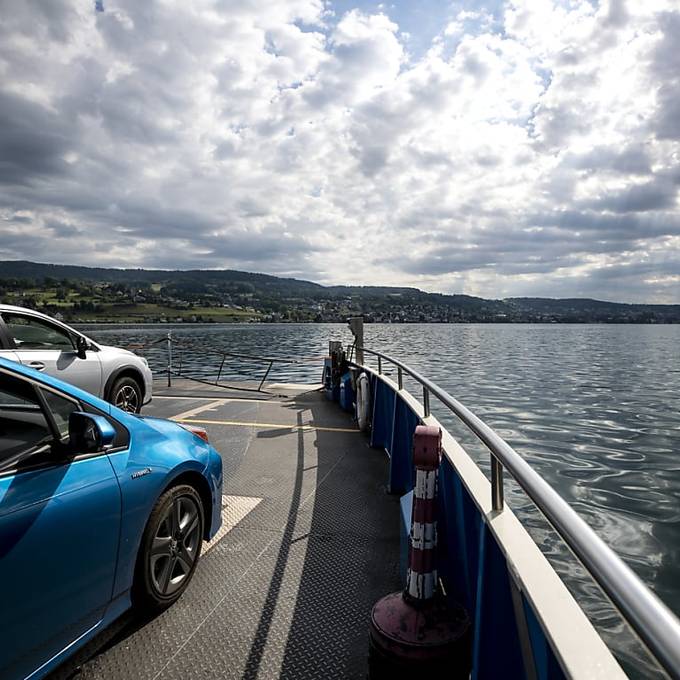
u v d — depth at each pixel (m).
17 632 2.04
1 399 2.41
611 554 1.07
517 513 7.66
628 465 11.00
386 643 2.16
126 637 2.82
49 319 6.71
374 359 45.44
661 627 0.81
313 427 8.38
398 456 5.22
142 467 2.82
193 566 3.28
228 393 12.48
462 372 34.25
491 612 2.20
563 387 26.05
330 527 4.35
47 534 2.17
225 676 2.53
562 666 1.36
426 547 2.35
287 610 3.09
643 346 70.25
